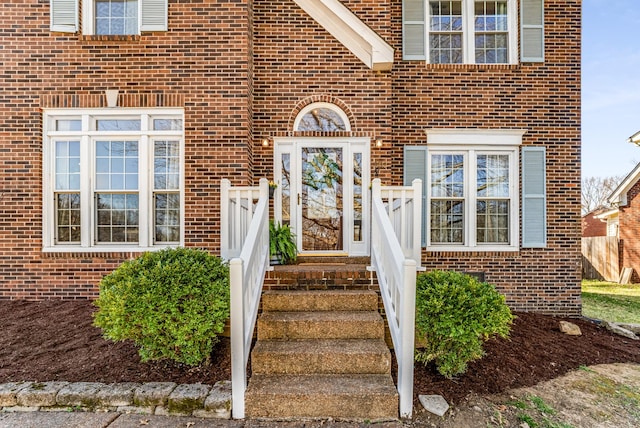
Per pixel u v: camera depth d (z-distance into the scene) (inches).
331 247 257.3
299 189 256.7
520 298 269.0
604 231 941.8
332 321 151.9
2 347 162.1
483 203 277.7
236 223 183.0
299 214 256.7
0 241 234.2
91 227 239.3
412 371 122.6
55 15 236.8
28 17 236.5
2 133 235.8
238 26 238.1
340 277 181.2
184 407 122.8
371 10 261.4
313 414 122.2
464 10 281.0
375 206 182.4
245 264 130.5
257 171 255.6
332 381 130.7
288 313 162.9
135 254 235.1
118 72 237.9
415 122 271.9
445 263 269.7
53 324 189.3
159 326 136.8
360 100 255.6
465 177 276.7
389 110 255.4
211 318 140.0
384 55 245.1
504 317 144.5
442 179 278.2
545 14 272.8
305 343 146.5
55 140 240.8
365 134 254.5
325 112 259.0
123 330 136.1
